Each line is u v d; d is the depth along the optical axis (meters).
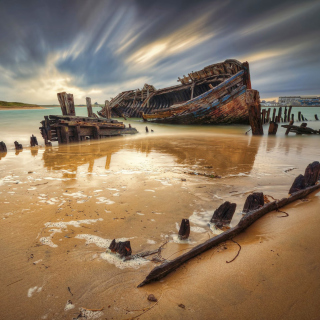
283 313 1.36
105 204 3.56
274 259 1.90
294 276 1.66
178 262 1.91
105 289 1.79
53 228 2.82
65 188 4.27
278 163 6.37
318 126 21.94
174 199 3.75
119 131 13.73
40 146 10.28
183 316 1.43
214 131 15.88
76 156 7.41
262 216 2.80
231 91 15.99
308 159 6.91
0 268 2.08
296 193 3.30
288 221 2.60
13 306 1.65
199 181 4.69
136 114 26.23
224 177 4.99
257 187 4.32
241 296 1.53
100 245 2.47
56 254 2.30
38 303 1.67
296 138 12.22
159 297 1.62
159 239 2.60
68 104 12.18
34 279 1.94
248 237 2.35
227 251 2.10
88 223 2.96
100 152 8.20
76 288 1.82
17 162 6.54
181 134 14.55
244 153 7.87
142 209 3.38
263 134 14.35
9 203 3.57
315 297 1.44
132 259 2.20
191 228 2.84
